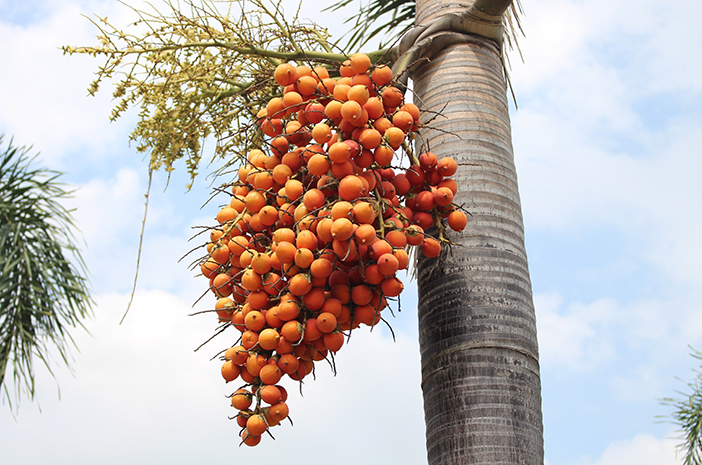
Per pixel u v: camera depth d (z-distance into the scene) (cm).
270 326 331
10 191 284
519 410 354
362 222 317
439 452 354
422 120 443
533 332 381
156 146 427
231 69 462
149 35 423
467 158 416
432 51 457
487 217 399
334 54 458
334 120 347
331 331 322
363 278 330
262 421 327
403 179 362
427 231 399
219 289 360
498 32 465
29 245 282
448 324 374
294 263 326
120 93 420
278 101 361
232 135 420
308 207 328
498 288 380
